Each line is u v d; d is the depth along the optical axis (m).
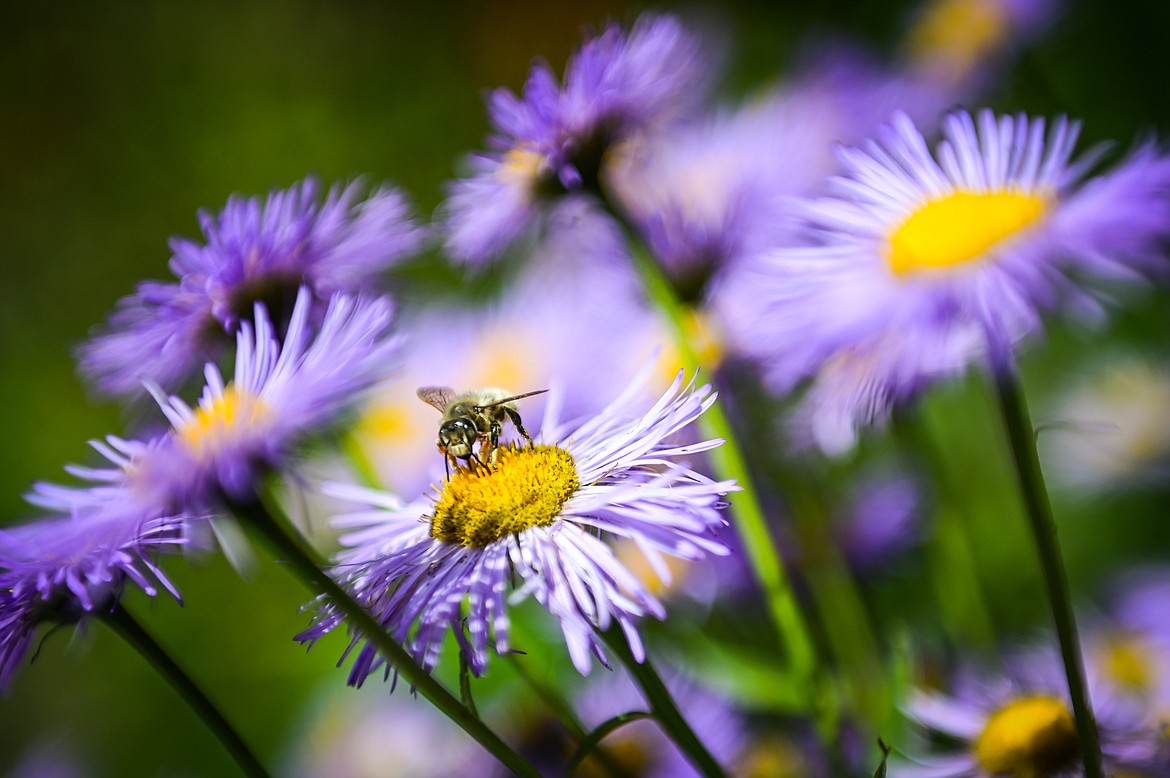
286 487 0.26
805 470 0.30
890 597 0.32
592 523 0.23
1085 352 0.42
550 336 0.32
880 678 0.28
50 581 0.23
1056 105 0.48
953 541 0.29
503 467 0.24
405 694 0.32
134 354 0.26
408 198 0.30
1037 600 0.34
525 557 0.23
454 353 0.33
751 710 0.30
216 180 0.69
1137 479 0.39
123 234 0.68
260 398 0.23
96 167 0.69
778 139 0.33
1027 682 0.28
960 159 0.26
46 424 0.62
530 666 0.26
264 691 0.46
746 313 0.28
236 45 0.71
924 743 0.27
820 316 0.26
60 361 0.64
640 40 0.28
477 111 0.70
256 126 0.69
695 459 0.28
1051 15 0.46
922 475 0.32
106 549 0.23
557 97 0.27
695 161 0.32
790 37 0.57
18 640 0.23
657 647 0.30
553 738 0.29
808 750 0.29
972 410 0.36
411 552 0.24
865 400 0.26
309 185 0.26
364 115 0.70
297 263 0.26
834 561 0.29
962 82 0.47
